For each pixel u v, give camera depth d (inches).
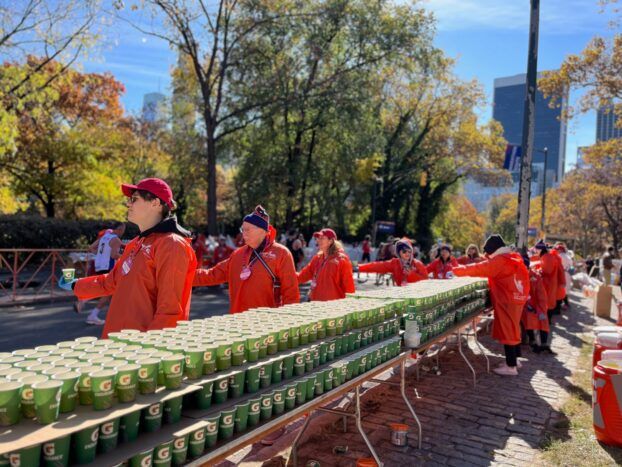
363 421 197.8
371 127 1108.5
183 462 79.6
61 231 800.9
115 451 72.1
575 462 165.6
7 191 847.1
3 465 61.4
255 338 104.3
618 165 1134.4
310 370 119.6
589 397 236.1
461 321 240.8
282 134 1139.9
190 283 133.6
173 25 898.7
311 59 1037.8
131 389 76.2
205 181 1143.6
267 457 159.2
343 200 1519.4
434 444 177.8
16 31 723.4
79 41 769.6
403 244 311.1
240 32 977.5
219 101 998.4
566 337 402.6
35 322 397.7
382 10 1085.8
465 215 2696.9
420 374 271.7
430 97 1635.1
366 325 150.4
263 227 178.5
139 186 128.2
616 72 851.4
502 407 220.7
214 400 93.8
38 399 65.9
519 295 276.1
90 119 1379.2
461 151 1740.9
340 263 244.1
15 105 717.3
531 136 400.8
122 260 129.5
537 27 398.0
